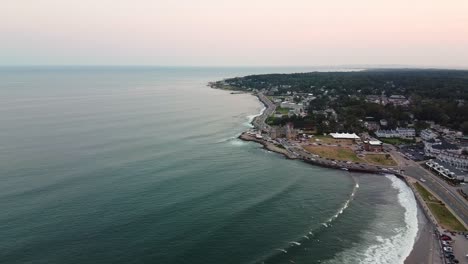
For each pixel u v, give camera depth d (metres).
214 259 86.38
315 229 102.19
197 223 103.06
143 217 105.38
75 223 100.31
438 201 122.12
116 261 83.75
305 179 145.38
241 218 107.19
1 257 83.50
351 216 111.75
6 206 109.50
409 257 89.50
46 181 131.12
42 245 88.94
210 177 143.25
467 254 89.25
